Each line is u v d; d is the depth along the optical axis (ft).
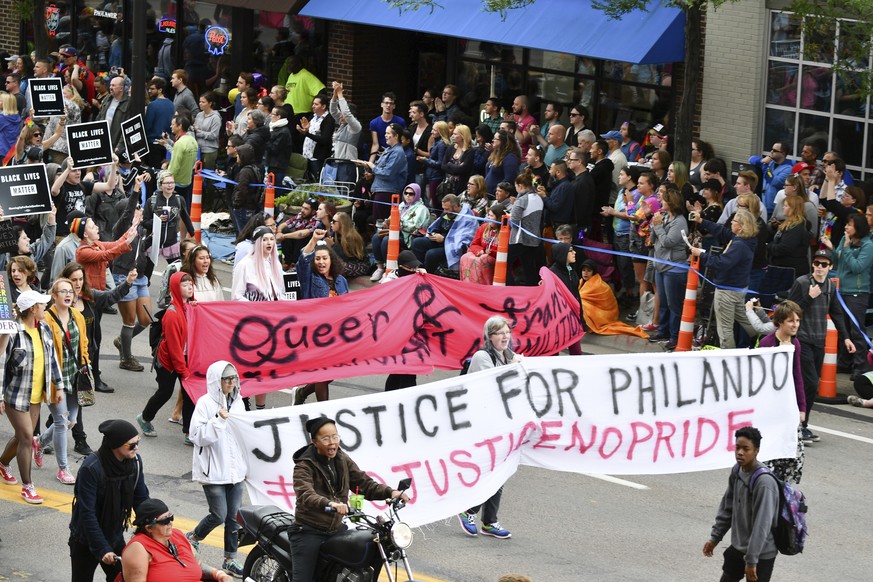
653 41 71.36
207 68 98.37
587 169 66.95
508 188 65.62
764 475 33.53
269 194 72.69
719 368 43.62
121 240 54.29
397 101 92.99
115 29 104.22
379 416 39.37
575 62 79.30
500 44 83.10
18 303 42.11
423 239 68.33
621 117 77.71
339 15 86.17
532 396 41.65
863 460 48.85
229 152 78.23
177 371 46.65
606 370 42.55
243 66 95.76
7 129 82.58
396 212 65.72
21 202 59.52
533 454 42.22
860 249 57.16
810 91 70.18
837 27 64.90
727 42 72.13
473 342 51.06
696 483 46.65
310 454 32.58
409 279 50.49
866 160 68.69
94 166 71.72
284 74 92.68
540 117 81.92
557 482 46.34
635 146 73.26
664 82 75.31
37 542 39.24
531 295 52.70
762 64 71.51
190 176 78.13
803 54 69.46
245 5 91.25
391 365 49.73
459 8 80.79
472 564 38.68
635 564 38.99
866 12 59.82
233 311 47.37
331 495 32.50
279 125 78.48
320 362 48.78
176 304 46.83
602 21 74.13
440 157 73.05
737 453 33.83
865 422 53.26
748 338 58.85
